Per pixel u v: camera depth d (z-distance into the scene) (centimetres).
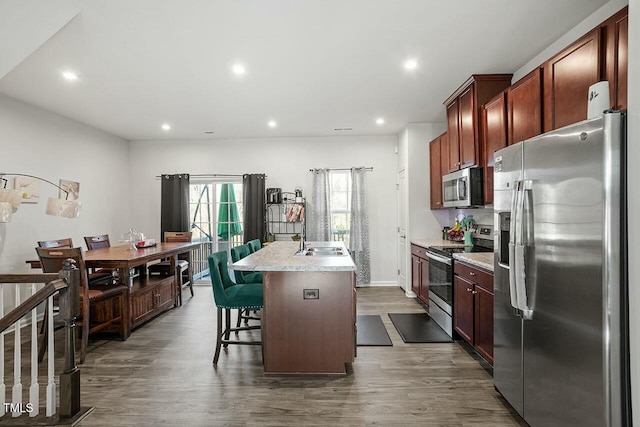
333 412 218
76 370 220
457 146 379
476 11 226
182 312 443
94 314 357
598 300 142
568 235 157
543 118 242
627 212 137
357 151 584
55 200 336
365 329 371
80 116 455
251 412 218
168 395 239
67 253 296
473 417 212
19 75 321
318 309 266
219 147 599
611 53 183
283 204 588
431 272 402
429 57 293
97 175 522
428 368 278
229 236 611
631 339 135
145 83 343
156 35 250
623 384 139
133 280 431
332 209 593
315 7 219
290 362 267
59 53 278
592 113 163
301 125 514
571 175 155
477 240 428
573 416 156
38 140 416
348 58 293
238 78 333
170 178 585
